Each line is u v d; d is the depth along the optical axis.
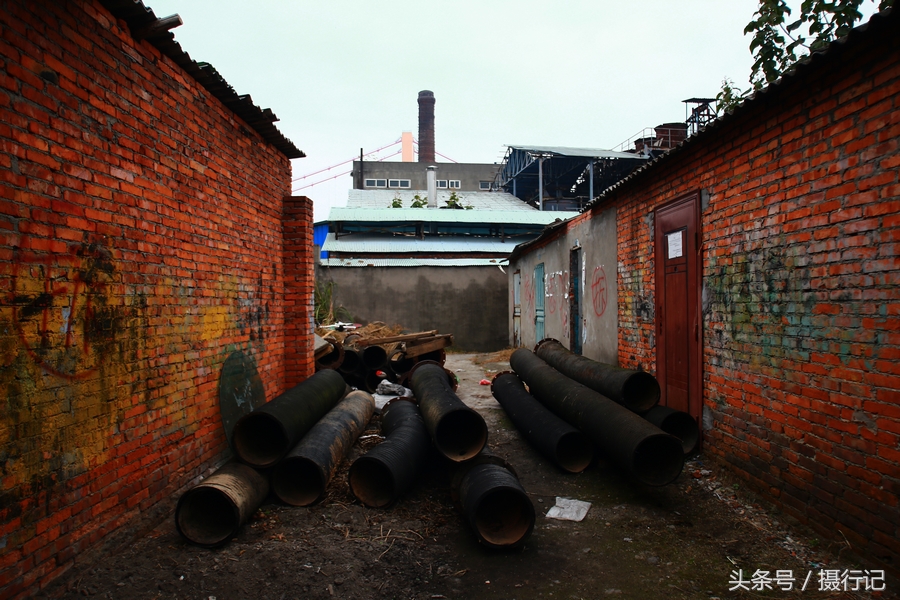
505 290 17.17
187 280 3.92
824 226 3.12
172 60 3.74
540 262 12.19
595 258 7.73
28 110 2.46
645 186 5.87
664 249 5.36
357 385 8.36
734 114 3.87
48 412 2.56
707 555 3.17
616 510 3.90
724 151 4.23
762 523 3.49
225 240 4.58
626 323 6.46
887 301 2.68
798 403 3.37
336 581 2.85
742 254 3.98
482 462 3.91
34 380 2.47
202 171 4.17
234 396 4.64
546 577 2.98
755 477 3.84
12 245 2.36
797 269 3.36
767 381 3.69
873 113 2.76
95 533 2.88
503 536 3.35
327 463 4.03
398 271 16.69
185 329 3.88
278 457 3.85
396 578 2.95
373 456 3.83
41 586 2.50
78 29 2.80
